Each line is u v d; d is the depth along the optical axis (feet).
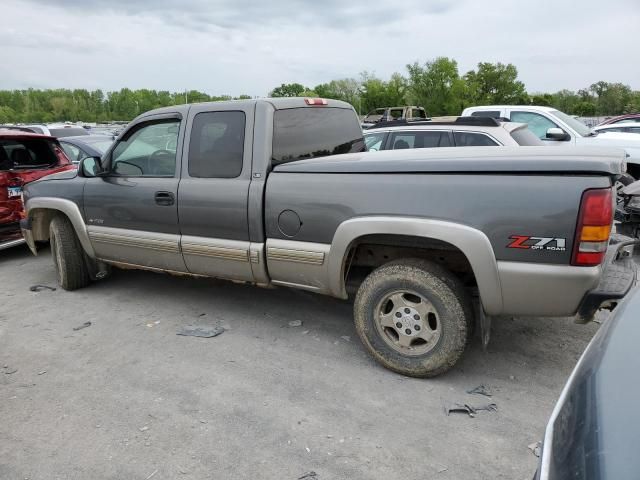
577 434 4.33
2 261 22.15
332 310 15.03
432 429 9.32
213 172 12.96
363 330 11.43
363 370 11.50
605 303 9.13
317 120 14.07
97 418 9.91
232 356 12.30
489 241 9.62
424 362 10.78
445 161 10.02
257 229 12.28
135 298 16.48
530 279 9.41
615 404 4.34
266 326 14.01
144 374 11.55
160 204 13.89
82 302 16.30
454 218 9.87
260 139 12.22
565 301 9.33
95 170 15.37
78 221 15.99
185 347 12.84
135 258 15.19
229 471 8.36
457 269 11.36
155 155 14.20
